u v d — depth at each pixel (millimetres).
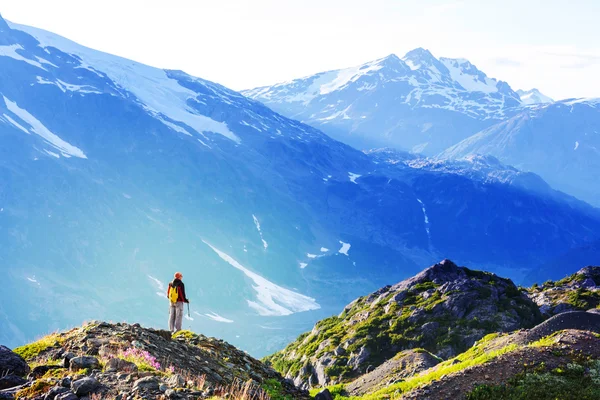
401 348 83062
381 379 50750
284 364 103375
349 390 51719
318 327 113000
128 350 19641
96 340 20250
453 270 104188
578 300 93688
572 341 26719
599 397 22516
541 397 22828
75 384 16078
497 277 98688
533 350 26297
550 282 111562
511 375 24594
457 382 24734
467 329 81188
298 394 24203
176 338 25125
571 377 24078
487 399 23234
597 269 109188
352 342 88750
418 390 24859
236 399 18156
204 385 18953
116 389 16484
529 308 87562
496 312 84438
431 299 91500
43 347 19688
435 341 81438
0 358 17234
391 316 92188
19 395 15828
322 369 87188
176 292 28719
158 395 16328
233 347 26906
